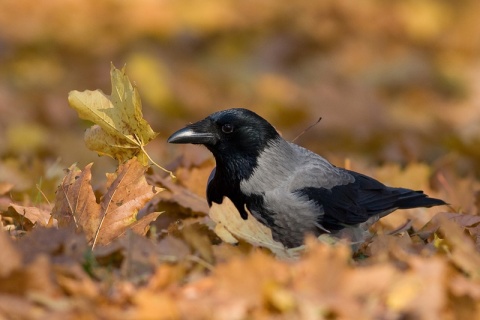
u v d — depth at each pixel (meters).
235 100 25.45
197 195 11.55
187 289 7.51
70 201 9.45
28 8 30.25
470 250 8.40
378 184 11.16
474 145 18.27
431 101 27.28
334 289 7.43
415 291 7.34
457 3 33.91
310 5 32.06
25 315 6.98
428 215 12.04
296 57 29.94
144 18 30.42
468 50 31.58
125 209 9.37
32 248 8.12
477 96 27.69
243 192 10.49
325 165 10.95
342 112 24.16
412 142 19.81
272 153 10.56
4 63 26.94
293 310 7.18
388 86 28.08
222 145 10.48
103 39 29.38
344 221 10.63
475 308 7.32
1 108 22.23
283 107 24.02
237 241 8.91
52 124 22.31
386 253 8.74
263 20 31.30
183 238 9.15
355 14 31.84
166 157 16.81
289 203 10.41
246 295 7.34
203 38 30.16
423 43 31.66
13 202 11.12
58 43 28.66
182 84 25.64
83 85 26.17
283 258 8.75
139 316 6.95
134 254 8.02
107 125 10.03
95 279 7.93
